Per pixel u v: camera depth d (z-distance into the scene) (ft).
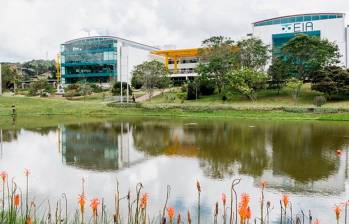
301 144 78.23
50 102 197.06
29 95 258.37
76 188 43.68
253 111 156.25
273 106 158.92
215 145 77.87
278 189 43.27
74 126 119.14
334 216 33.91
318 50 177.99
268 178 48.70
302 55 185.06
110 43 290.56
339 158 62.28
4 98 201.46
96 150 72.38
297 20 232.32
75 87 254.06
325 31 225.15
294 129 107.14
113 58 289.94
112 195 40.75
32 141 84.64
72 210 34.78
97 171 53.21
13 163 58.95
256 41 205.87
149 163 59.06
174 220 32.45
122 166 56.65
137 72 214.48
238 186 44.65
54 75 409.08
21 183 45.70
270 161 60.03
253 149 72.13
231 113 157.79
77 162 59.88
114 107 183.32
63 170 53.62
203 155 66.13
